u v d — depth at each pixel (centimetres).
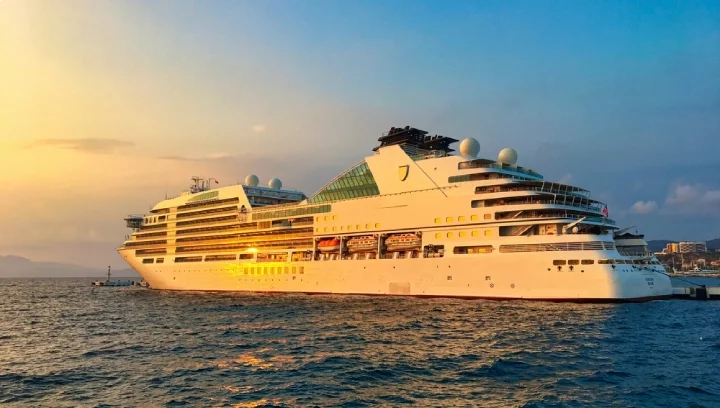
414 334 4459
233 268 10250
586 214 7175
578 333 4319
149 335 4903
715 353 3519
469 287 7050
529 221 6781
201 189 12350
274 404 2494
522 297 6600
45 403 2612
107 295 12538
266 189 11150
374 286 8075
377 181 8438
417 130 8525
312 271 8969
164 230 11850
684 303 6719
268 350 3897
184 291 11212
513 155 7844
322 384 2845
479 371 3056
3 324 6159
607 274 6159
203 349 4016
